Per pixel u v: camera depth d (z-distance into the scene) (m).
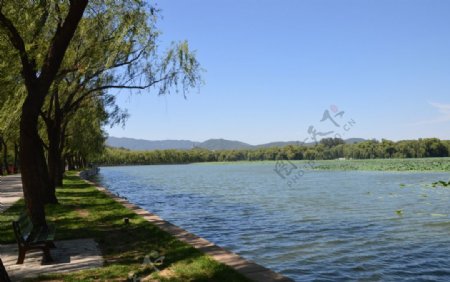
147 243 10.40
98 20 16.12
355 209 23.17
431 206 23.53
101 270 7.95
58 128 21.30
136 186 49.09
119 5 16.09
